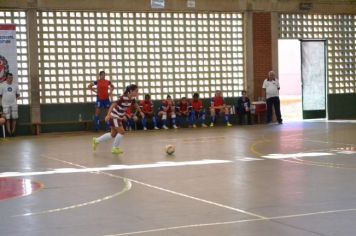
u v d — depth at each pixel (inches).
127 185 419.5
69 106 949.2
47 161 568.7
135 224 298.5
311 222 295.3
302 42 1103.0
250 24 1052.5
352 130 848.3
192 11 1012.5
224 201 354.3
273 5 1064.8
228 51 1051.3
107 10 960.3
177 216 315.6
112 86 930.7
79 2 942.4
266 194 374.6
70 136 868.6
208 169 492.7
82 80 957.8
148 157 581.9
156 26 1001.5
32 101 925.8
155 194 382.0
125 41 983.0
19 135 913.5
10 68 907.4
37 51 927.7
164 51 1008.9
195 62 1030.4
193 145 686.5
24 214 328.2
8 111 886.4
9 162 568.1
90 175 471.5
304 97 1111.0
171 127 980.6
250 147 655.1
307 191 382.6
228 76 1052.5
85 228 292.2
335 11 1115.3
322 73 1119.6
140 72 994.7
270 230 281.1
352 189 387.2
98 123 937.5
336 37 1128.2
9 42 907.4
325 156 565.9
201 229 285.6
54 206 348.8
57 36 942.4
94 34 963.3
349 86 1142.3
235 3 1040.8
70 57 951.0
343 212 316.8
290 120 1099.3
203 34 1033.5
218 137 783.1
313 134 797.9
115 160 564.7
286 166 501.7
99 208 340.5
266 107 1039.0
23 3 915.4
